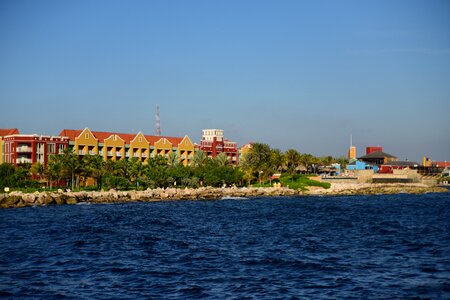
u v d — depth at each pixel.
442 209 116.88
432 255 53.16
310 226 80.12
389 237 66.88
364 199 159.38
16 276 43.53
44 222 83.12
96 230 72.00
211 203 137.00
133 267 47.09
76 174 149.62
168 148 199.00
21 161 158.38
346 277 43.03
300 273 44.66
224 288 39.62
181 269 46.31
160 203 136.00
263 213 104.69
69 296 37.50
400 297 37.09
